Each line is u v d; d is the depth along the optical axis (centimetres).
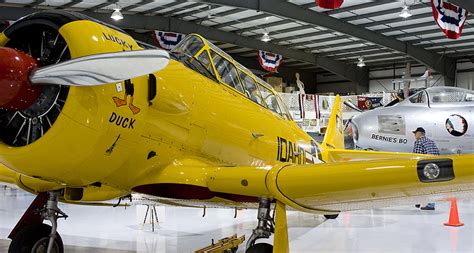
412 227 702
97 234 623
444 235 636
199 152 408
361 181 342
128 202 455
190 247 548
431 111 1073
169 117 368
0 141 311
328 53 2134
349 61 2283
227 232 653
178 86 379
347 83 2602
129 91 329
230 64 466
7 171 406
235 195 394
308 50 2072
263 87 527
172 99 369
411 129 1068
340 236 629
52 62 304
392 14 1520
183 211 863
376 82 2436
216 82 439
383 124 1089
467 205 985
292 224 734
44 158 305
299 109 1673
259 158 492
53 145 301
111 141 325
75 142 307
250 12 1573
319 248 554
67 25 301
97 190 383
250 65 2328
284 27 1738
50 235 390
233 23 1692
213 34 1745
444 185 329
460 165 314
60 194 403
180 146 387
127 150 342
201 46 435
